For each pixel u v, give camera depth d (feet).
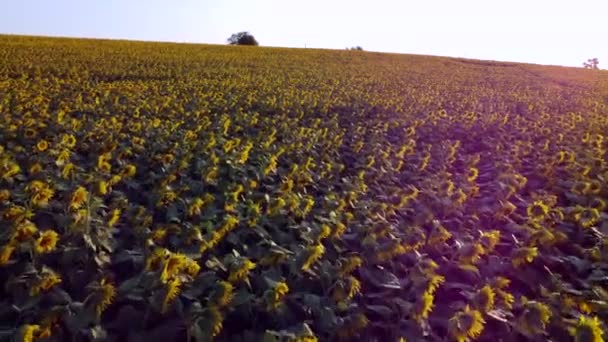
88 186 20.88
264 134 35.68
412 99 62.23
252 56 131.64
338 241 17.60
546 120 48.01
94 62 92.79
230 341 12.63
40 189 17.69
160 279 12.73
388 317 13.64
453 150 32.63
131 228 17.47
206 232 18.01
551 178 27.84
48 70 76.28
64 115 35.88
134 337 12.18
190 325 11.75
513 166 30.66
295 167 24.57
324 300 13.62
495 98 71.56
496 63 161.38
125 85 60.90
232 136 36.73
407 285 15.10
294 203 19.62
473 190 24.30
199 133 33.91
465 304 14.74
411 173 28.71
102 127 31.91
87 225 15.85
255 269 15.57
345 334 12.23
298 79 84.17
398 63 140.46
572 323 12.94
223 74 86.99
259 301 13.17
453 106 58.39
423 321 12.96
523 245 18.57
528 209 20.68
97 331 11.77
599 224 21.99
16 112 35.17
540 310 12.26
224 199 21.22
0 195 17.66
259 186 24.22
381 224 17.20
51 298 13.01
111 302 12.91
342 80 88.38
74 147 28.71
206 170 23.06
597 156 32.27
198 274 14.47
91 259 15.19
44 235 14.03
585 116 54.19
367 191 24.81
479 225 21.48
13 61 84.23
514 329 13.01
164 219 19.66
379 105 55.93
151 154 27.14
